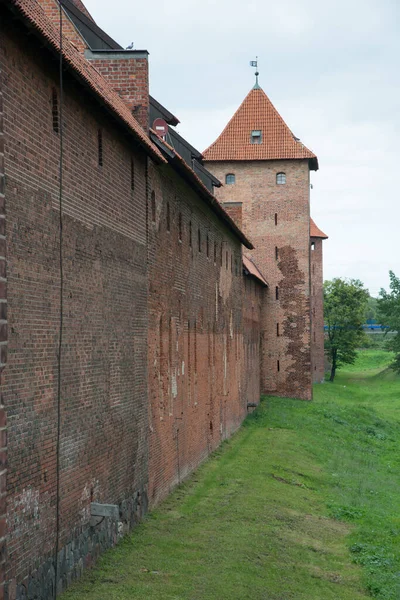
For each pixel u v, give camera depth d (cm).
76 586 1317
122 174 1688
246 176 5178
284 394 5222
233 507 2109
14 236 1077
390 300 8875
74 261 1352
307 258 5153
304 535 1964
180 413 2384
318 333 7719
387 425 4747
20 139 1099
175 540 1711
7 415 1045
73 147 1346
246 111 5281
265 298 5209
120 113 1534
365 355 12219
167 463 2181
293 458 3080
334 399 6125
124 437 1686
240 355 3931
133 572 1445
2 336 609
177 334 2334
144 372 1881
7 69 1048
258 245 5188
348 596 1536
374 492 2706
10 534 1055
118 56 1986
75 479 1349
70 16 2094
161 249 2091
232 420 3619
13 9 1001
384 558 1811
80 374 1380
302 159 5128
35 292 1158
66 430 1300
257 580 1523
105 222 1552
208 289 2945
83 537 1392
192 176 2305
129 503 1731
